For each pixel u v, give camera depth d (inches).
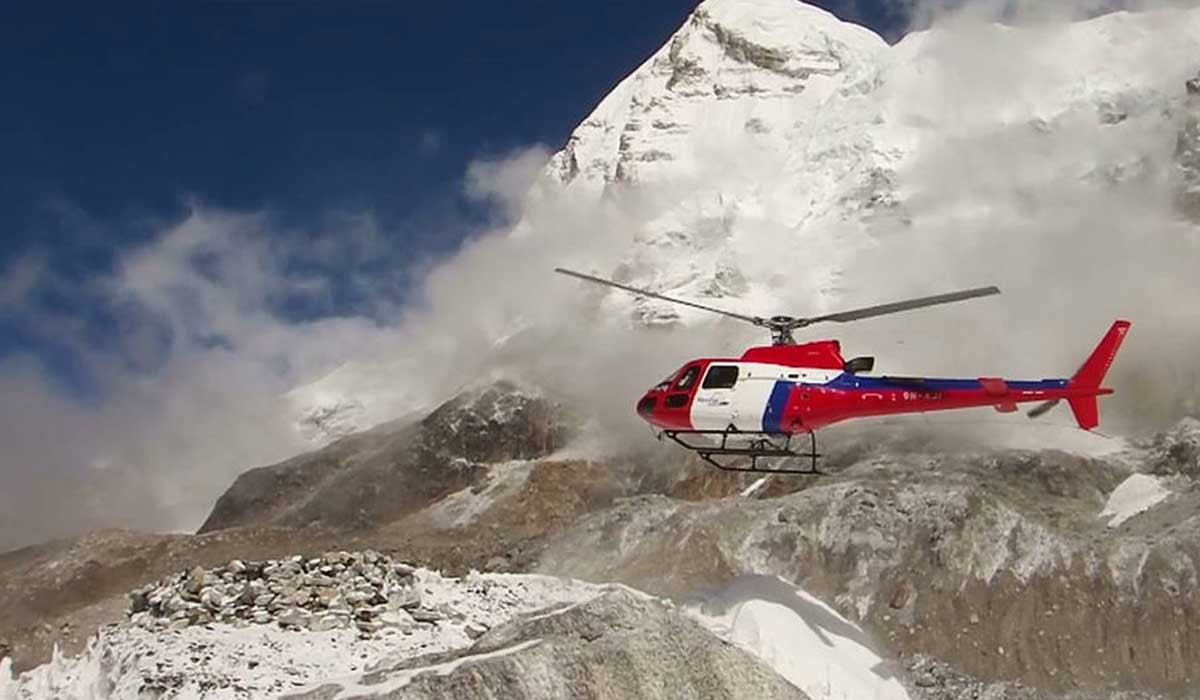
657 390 1883.6
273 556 4264.3
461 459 5625.0
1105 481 3762.3
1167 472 3720.5
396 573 2161.7
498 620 2106.3
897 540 3203.7
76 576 4274.1
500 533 4648.1
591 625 1679.4
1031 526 3159.5
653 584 3198.8
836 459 4261.8
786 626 2074.3
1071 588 2984.7
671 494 4906.5
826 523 3294.8
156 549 4394.7
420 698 1550.2
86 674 2009.1
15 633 3408.0
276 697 1699.1
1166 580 2947.8
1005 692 2699.3
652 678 1616.6
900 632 2952.8
